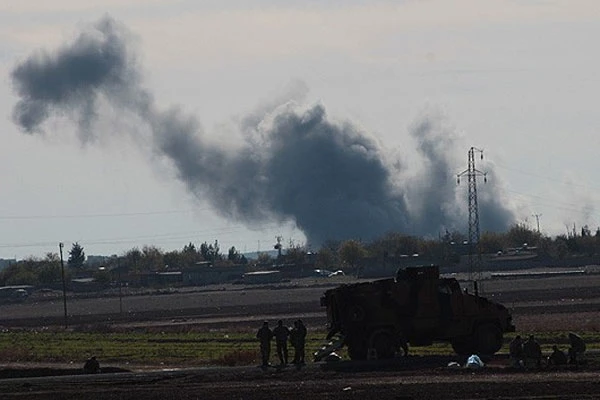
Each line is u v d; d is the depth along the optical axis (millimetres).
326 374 192500
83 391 182000
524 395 154625
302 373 196250
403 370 192750
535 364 192125
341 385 174250
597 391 156625
